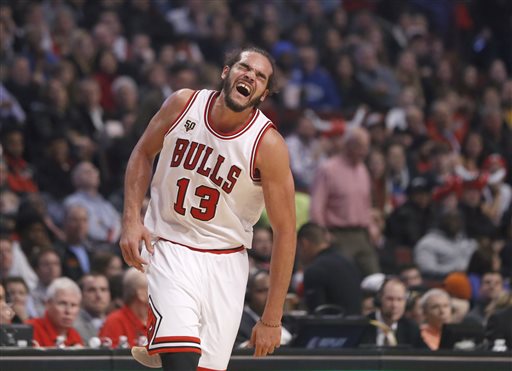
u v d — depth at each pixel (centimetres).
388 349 2003
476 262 3122
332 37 4869
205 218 1488
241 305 1512
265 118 1494
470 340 2217
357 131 3269
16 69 3856
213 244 1496
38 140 3597
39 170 3431
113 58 4181
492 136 4497
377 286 2703
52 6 4581
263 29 4819
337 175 3250
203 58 4706
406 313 2491
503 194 4119
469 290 2789
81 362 1838
